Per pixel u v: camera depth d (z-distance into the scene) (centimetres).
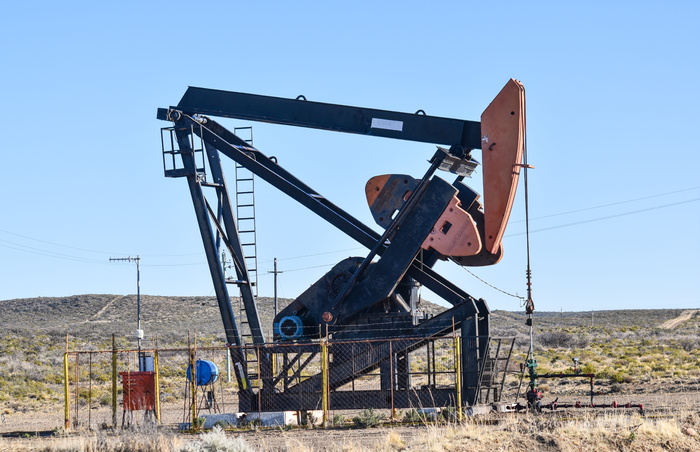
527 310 2516
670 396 3066
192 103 2852
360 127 2697
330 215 2792
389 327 2644
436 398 2567
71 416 3438
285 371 2709
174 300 15812
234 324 2733
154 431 2148
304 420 2558
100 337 9994
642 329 11038
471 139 2581
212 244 2750
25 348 8425
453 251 2545
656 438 1881
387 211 2653
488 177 2508
